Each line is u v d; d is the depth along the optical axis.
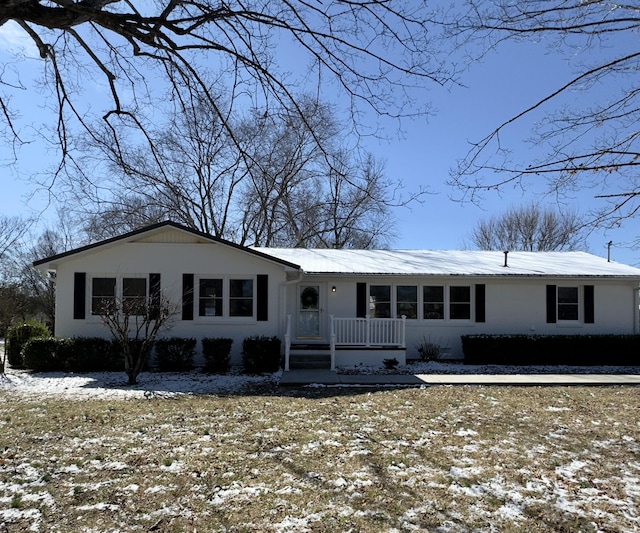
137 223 22.98
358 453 6.00
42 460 5.67
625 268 17.16
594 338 15.31
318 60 4.84
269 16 4.20
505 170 4.99
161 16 3.94
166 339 13.89
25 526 4.09
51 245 35.12
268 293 14.66
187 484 4.99
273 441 6.48
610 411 8.49
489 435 6.89
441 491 4.90
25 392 10.51
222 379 12.28
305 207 24.11
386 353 14.83
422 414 8.12
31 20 3.53
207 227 24.67
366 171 19.09
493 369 14.36
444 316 16.39
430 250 20.58
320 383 11.41
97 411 8.27
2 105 5.30
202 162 18.98
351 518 4.28
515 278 16.12
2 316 16.77
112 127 5.52
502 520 4.30
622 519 4.36
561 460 5.87
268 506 4.50
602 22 4.23
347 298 16.11
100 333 14.17
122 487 4.90
